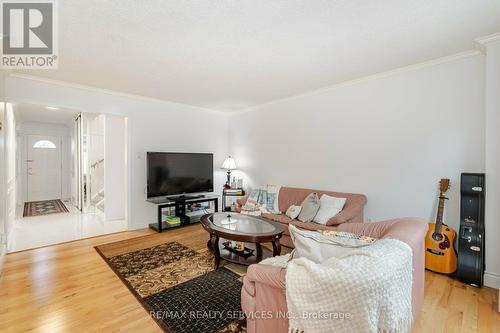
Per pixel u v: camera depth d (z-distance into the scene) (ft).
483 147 8.18
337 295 3.34
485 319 6.07
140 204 14.19
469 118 8.41
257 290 4.55
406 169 9.84
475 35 7.21
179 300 6.82
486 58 7.49
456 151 8.69
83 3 5.66
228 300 6.82
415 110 9.57
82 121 17.93
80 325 5.78
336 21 6.42
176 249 10.67
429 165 9.28
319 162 12.78
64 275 8.23
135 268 8.77
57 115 19.12
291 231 4.99
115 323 5.86
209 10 5.93
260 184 16.05
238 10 5.94
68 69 9.77
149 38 7.30
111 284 7.66
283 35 7.14
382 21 6.43
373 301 3.38
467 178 7.88
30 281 7.81
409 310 4.25
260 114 15.97
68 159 24.61
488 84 7.47
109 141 15.43
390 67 9.68
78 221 15.52
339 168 11.97
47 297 6.93
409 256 4.27
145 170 14.34
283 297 4.12
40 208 19.48
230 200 18.08
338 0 5.57
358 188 11.30
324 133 12.54
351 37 7.27
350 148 11.53
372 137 10.78
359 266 3.53
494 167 7.42
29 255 9.91
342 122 11.80
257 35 7.14
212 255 10.00
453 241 8.30
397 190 10.09
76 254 10.03
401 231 5.17
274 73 10.28
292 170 14.11
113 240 11.86
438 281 7.92
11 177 13.79
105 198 15.40
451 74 8.73
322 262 4.12
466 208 7.88
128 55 8.47
